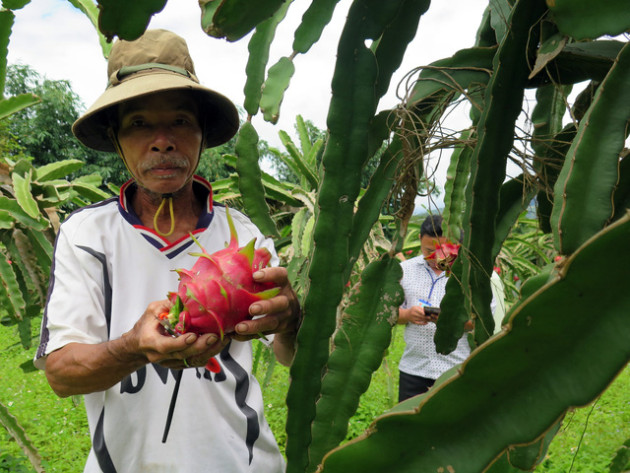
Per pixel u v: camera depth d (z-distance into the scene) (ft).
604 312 1.69
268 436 3.78
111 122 3.60
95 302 3.40
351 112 2.67
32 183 8.08
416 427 1.91
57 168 8.55
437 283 8.03
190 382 3.45
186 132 3.52
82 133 3.96
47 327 3.28
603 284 1.66
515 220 3.25
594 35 1.96
